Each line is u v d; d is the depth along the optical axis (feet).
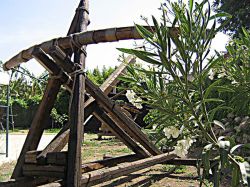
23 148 7.75
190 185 10.85
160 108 5.09
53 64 7.76
